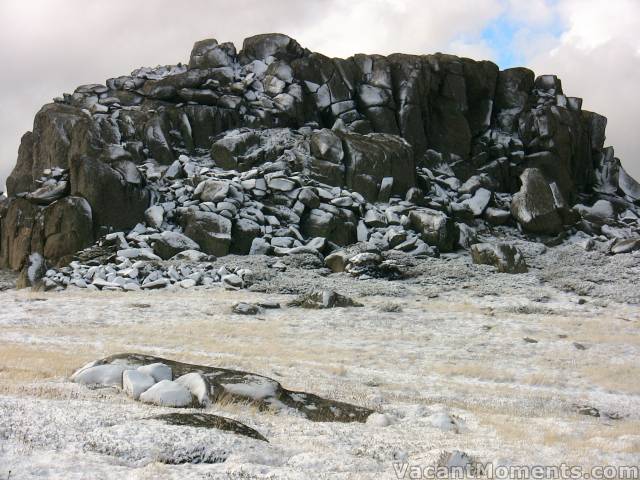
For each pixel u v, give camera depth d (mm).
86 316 29750
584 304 36562
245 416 12047
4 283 41656
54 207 45938
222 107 61781
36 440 8523
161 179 53094
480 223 55312
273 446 9539
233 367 20391
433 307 34625
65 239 44844
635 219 59812
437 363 23750
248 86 63781
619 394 21047
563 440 13062
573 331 29938
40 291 38000
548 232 53719
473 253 46000
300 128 61469
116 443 8617
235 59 67625
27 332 25484
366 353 24781
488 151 64812
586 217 58312
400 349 25938
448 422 13625
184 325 28438
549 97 68812
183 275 39844
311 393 15703
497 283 40875
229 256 44625
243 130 59281
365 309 33719
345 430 11617
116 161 48438
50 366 16469
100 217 45781
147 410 11016
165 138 58188
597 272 43094
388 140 56906
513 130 66562
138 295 36250
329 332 28641
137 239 44312
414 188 54656
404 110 62812
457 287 40188
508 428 13922
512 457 10391
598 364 24547
